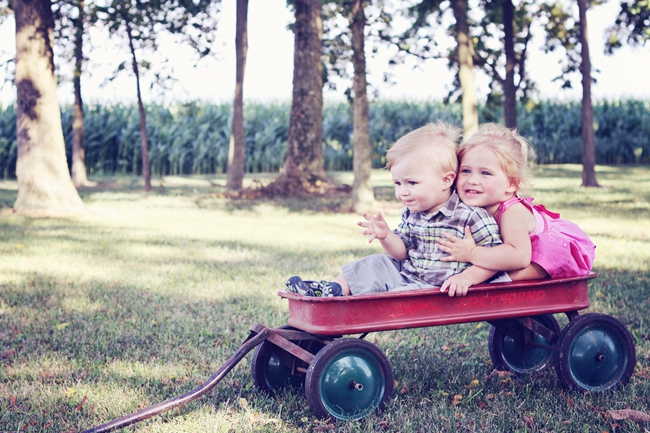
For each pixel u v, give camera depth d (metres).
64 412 3.41
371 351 3.34
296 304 3.40
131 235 10.20
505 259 3.45
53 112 13.00
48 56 12.91
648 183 19.34
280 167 30.23
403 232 3.74
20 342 4.72
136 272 7.21
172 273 7.16
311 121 18.34
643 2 15.59
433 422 3.28
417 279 3.63
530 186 3.74
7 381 3.90
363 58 13.30
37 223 11.56
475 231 3.50
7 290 6.27
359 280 3.55
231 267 7.46
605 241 9.01
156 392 3.70
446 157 3.51
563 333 3.73
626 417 3.27
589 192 16.34
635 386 3.77
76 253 8.45
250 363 4.23
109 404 3.49
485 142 3.54
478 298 3.47
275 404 3.52
